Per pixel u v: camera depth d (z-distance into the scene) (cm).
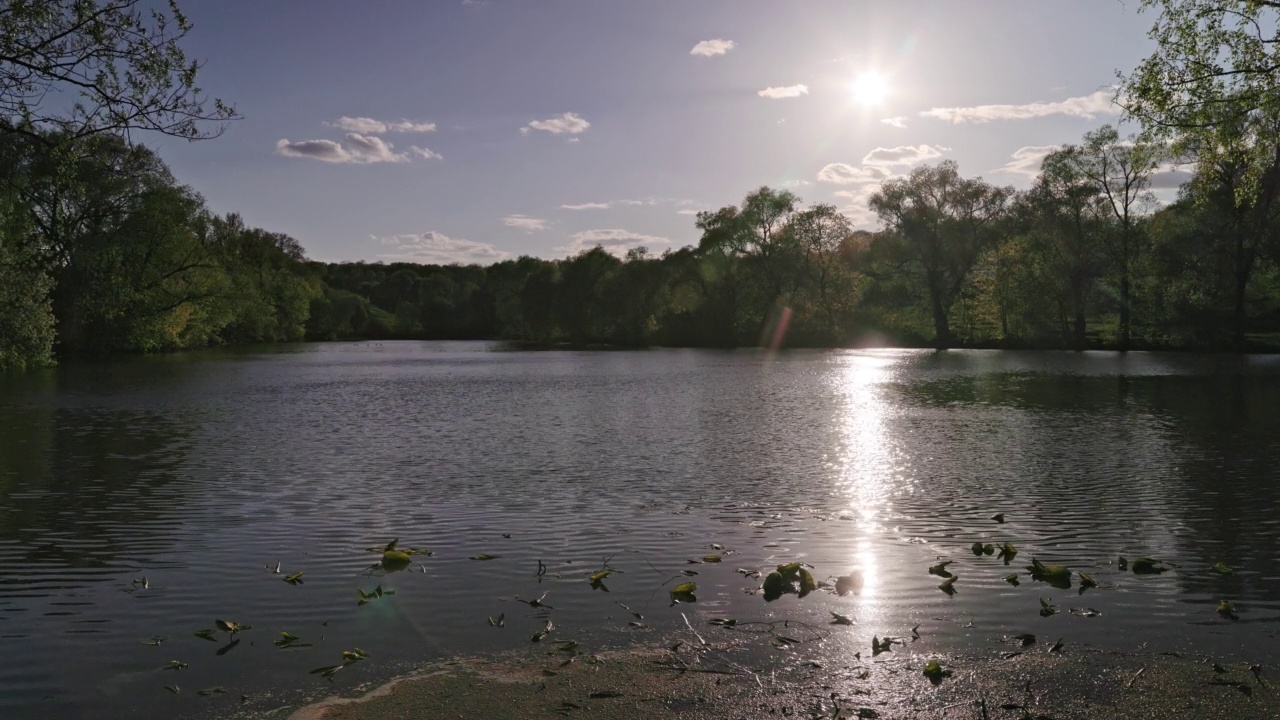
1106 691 806
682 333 10025
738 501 1675
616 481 1891
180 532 1440
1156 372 5184
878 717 761
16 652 921
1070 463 2092
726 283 9750
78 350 7431
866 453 2277
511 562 1255
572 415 3244
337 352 9356
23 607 1064
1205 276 6912
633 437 2623
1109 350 7619
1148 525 1459
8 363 5178
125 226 6850
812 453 2284
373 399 3912
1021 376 5003
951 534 1409
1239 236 6462
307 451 2353
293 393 4234
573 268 10794
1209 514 1538
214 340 10794
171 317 7819
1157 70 2223
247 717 766
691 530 1445
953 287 8831
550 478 1930
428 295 16650
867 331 9300
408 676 853
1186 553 1281
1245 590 1102
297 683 841
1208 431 2639
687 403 3669
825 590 1117
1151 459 2138
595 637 957
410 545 1356
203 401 3825
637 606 1059
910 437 2575
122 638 962
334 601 1085
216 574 1200
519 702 790
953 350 8306
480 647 929
